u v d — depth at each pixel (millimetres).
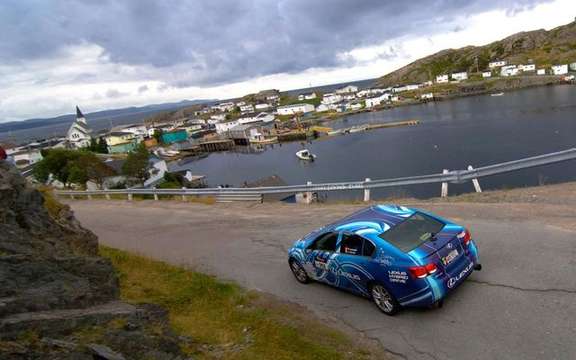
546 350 4914
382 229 6492
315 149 93625
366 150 78188
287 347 6109
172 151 129375
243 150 119250
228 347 6270
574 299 5695
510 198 11047
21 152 108812
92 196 31125
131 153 64188
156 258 12383
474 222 9516
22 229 6723
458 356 5230
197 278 9672
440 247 5906
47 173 52375
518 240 7914
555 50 195250
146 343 4852
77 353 4020
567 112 76688
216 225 15484
